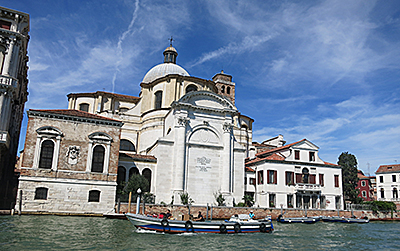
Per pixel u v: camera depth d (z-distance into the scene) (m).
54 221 28.53
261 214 40.12
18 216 30.69
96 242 20.55
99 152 36.38
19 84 43.84
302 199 48.25
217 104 46.16
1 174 37.53
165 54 64.81
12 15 37.69
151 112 51.72
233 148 45.50
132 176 37.97
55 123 35.03
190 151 43.16
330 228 35.16
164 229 25.64
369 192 83.06
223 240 24.30
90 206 34.62
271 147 67.00
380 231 34.38
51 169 33.88
